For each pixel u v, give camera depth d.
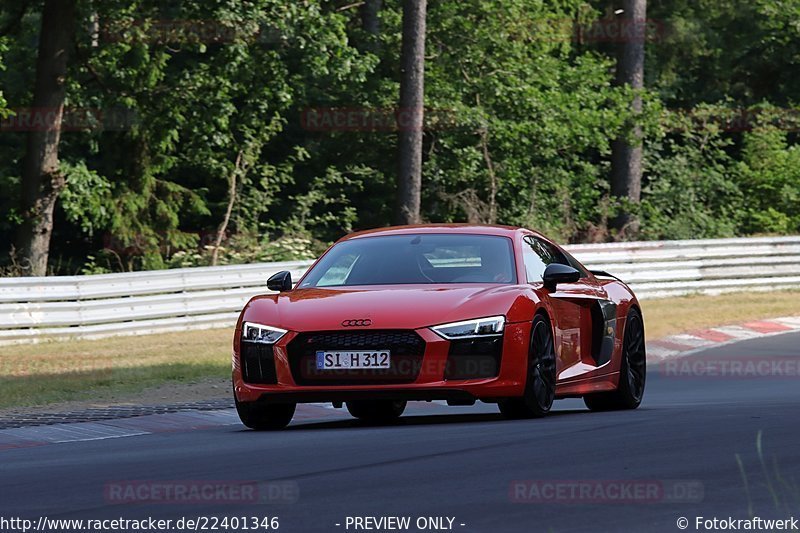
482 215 123.50
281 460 27.83
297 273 85.19
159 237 122.00
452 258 37.50
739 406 38.09
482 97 128.75
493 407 44.47
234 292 82.06
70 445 34.59
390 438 31.23
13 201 121.25
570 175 134.75
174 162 120.69
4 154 119.94
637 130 132.50
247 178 126.69
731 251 102.81
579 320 38.62
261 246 105.00
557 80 134.62
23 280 73.00
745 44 165.88
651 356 66.81
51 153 98.06
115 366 60.47
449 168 124.75
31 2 104.81
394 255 37.84
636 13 135.88
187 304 79.62
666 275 99.31
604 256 96.12
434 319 33.69
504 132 124.94
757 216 137.88
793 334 75.19
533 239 39.66
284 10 96.62
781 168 142.38
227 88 104.94
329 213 120.38
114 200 118.75
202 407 44.00
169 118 105.69
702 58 167.75
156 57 108.62
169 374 54.34
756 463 25.09
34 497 24.25
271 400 34.38
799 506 20.84
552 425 32.97
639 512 20.55
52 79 97.62
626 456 26.44
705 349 67.69
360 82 122.25
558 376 36.69
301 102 126.31
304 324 34.12
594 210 132.12
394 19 128.62
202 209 124.81
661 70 165.25
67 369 59.91
